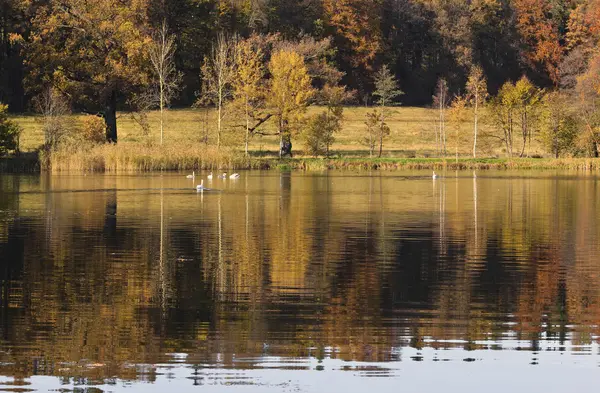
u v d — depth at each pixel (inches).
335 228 2795.3
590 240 2519.7
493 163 7303.2
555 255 2214.6
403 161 7258.9
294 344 1341.0
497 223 2967.5
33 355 1270.9
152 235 2581.2
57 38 6781.5
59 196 3988.7
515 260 2130.9
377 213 3299.7
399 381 1188.5
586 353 1310.3
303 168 6919.3
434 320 1491.1
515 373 1223.5
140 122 7224.4
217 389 1145.4
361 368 1235.2
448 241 2488.9
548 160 7347.4
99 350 1299.2
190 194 4178.2
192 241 2455.7
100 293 1690.5
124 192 4256.9
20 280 1823.3
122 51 6855.3
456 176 6018.7
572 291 1736.0
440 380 1194.0
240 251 2261.3
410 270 1977.1
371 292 1716.3
